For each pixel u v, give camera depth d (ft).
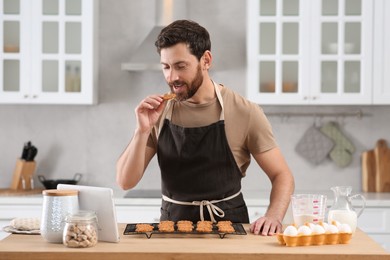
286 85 17.07
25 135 18.57
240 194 11.00
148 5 18.53
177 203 10.74
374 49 17.02
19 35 17.12
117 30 18.53
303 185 18.52
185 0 17.78
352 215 9.40
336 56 17.01
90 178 18.60
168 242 8.77
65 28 17.16
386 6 17.01
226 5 18.43
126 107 18.57
